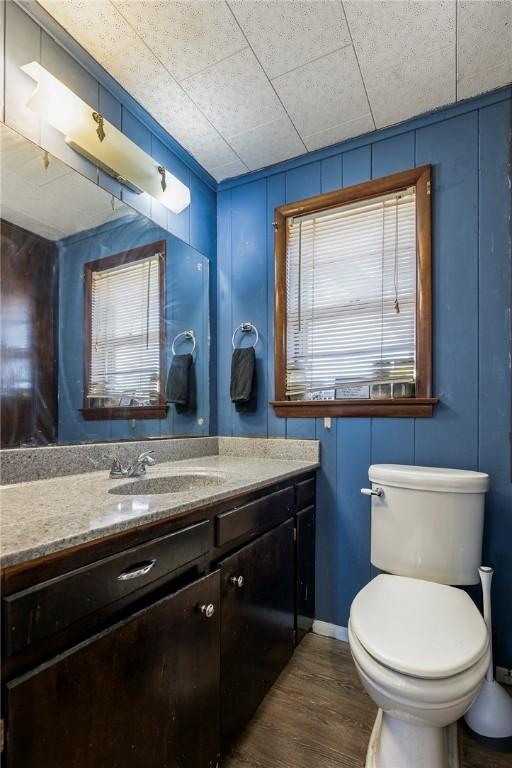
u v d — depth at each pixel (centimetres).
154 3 118
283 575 151
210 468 163
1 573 59
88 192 143
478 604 151
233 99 159
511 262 153
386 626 105
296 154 195
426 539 141
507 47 135
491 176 157
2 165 115
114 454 151
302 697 140
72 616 69
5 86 114
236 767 112
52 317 131
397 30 128
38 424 125
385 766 102
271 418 202
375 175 179
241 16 123
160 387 179
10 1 115
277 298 201
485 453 154
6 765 57
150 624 84
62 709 65
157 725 85
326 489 185
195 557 101
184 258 196
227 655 112
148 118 168
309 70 145
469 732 126
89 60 138
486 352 155
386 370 177
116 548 79
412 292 173
